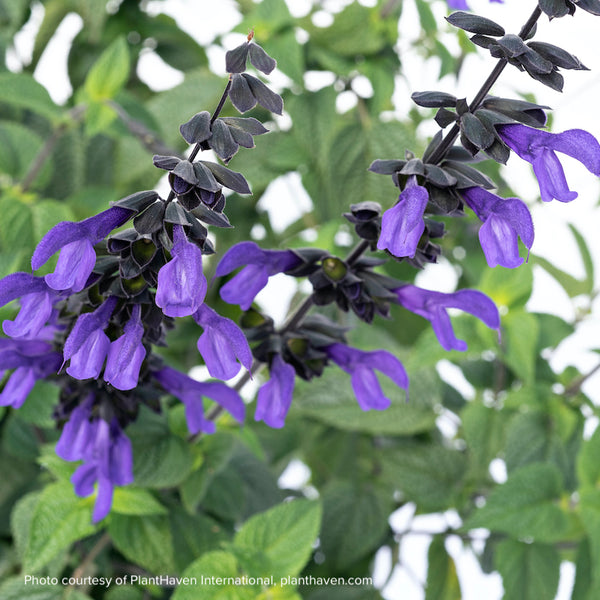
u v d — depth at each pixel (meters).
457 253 1.07
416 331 1.01
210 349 0.61
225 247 1.05
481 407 0.85
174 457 0.74
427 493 0.85
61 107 0.95
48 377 0.67
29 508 0.76
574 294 0.92
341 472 0.95
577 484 0.83
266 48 0.87
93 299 0.62
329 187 0.91
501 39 0.60
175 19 1.09
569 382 0.87
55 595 0.75
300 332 0.67
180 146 0.96
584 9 0.61
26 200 0.86
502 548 0.81
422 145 1.02
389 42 0.95
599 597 0.78
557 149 0.60
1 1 1.01
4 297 0.60
